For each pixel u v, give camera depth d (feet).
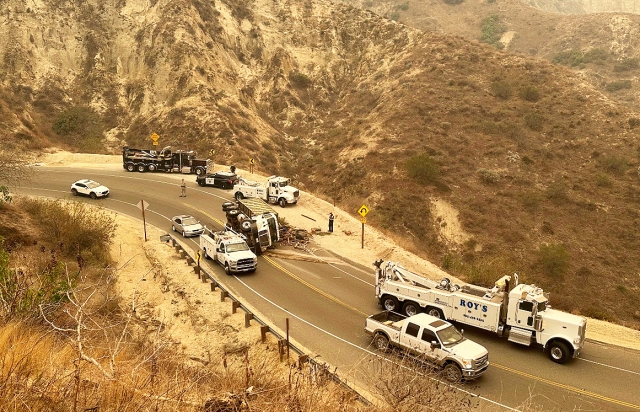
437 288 62.64
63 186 134.62
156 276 81.87
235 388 23.52
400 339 51.83
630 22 362.33
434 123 194.49
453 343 49.14
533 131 188.85
